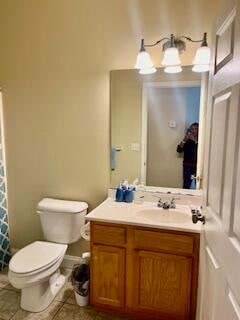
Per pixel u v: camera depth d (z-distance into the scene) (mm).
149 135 2146
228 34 988
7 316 1870
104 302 1881
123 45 2070
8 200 2564
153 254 1723
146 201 2162
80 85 2217
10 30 2283
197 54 1762
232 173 894
